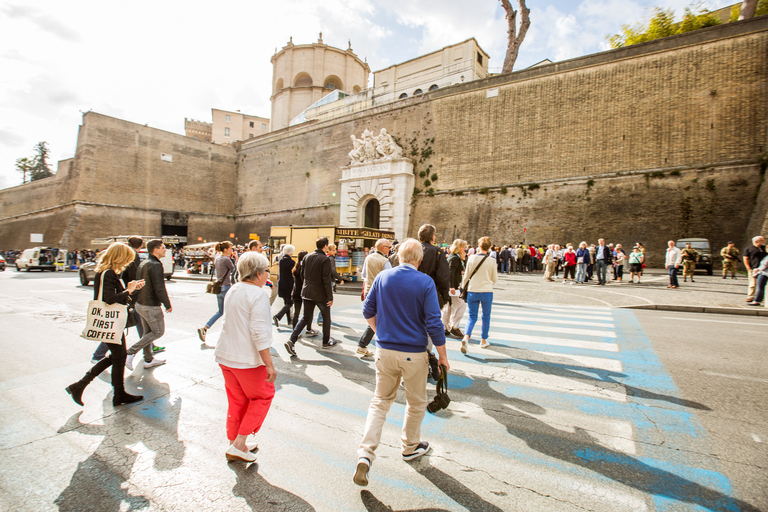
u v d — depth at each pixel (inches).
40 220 1614.2
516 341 267.9
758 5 874.8
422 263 211.3
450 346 258.2
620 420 150.2
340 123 1339.8
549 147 887.1
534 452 129.7
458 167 1028.5
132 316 224.1
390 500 106.7
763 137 662.5
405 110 1159.6
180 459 128.6
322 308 264.2
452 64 1241.4
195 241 1628.9
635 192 768.3
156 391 188.4
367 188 1159.0
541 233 867.4
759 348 237.6
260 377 124.8
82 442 139.9
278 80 2060.8
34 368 224.7
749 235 637.9
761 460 120.6
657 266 722.2
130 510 103.5
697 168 711.7
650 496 105.5
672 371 200.7
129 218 1491.1
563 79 879.7
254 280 128.3
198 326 337.1
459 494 108.7
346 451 133.3
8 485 114.5
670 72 755.4
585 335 281.1
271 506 104.7
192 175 1656.0
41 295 550.0
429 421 153.3
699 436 136.3
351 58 2015.3
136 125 1539.1
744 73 688.4
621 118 800.9
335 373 214.4
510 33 1024.2
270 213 1561.3
